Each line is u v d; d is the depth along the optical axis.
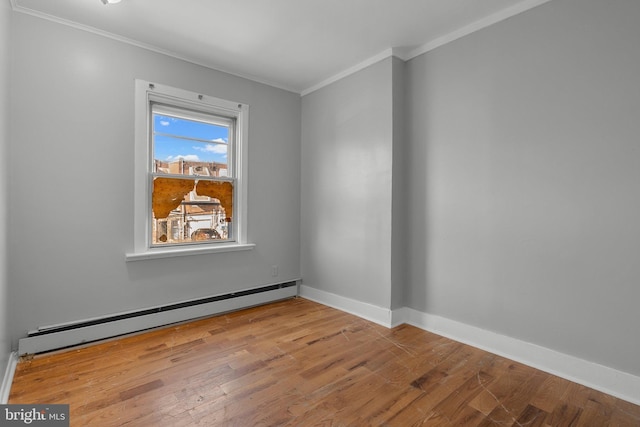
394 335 2.79
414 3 2.31
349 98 3.39
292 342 2.64
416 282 3.02
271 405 1.80
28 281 2.34
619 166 1.93
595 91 2.00
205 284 3.24
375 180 3.13
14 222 2.29
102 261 2.66
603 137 1.98
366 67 3.20
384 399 1.86
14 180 2.29
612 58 1.94
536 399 1.87
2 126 1.93
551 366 2.17
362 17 2.48
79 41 2.54
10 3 2.21
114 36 2.69
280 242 3.85
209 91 3.26
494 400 1.86
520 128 2.33
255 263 3.63
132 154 2.79
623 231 1.92
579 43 2.06
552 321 2.18
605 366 1.97
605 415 1.73
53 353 2.39
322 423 1.66
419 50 2.95
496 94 2.45
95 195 2.62
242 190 3.51
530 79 2.28
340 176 3.50
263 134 3.69
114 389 1.93
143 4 2.30
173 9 2.37
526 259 2.30
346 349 2.51
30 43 2.35
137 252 2.81
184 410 1.74
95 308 2.62
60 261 2.47
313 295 3.85
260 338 2.72
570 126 2.10
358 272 3.31
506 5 2.34
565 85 2.12
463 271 2.67
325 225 3.70
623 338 1.91
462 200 2.67
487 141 2.51
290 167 3.94
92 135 2.60
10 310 2.21
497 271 2.46
